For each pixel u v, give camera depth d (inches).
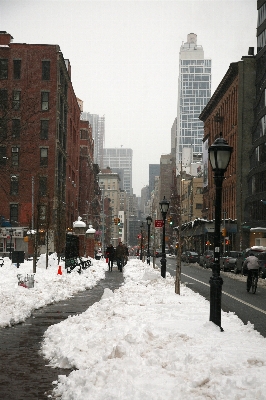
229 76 3331.7
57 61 2918.3
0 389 289.7
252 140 3120.1
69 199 3499.0
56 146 2859.3
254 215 2851.9
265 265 1528.1
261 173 2773.1
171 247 4626.0
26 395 277.6
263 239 2728.8
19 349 402.9
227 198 3412.9
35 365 348.8
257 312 651.5
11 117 755.4
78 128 4138.8
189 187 4704.7
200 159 6638.8
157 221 1509.6
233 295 900.6
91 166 5226.4
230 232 3070.9
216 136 3646.7
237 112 3196.4
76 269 1338.6
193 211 4675.2
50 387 293.7
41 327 513.0
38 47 2915.8
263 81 2933.1
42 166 2834.6
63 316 594.2
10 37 3026.6
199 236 3516.2
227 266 1855.3
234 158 3260.3
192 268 2119.8
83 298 805.9
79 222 2177.7
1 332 482.0
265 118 2783.0
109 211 7524.6
